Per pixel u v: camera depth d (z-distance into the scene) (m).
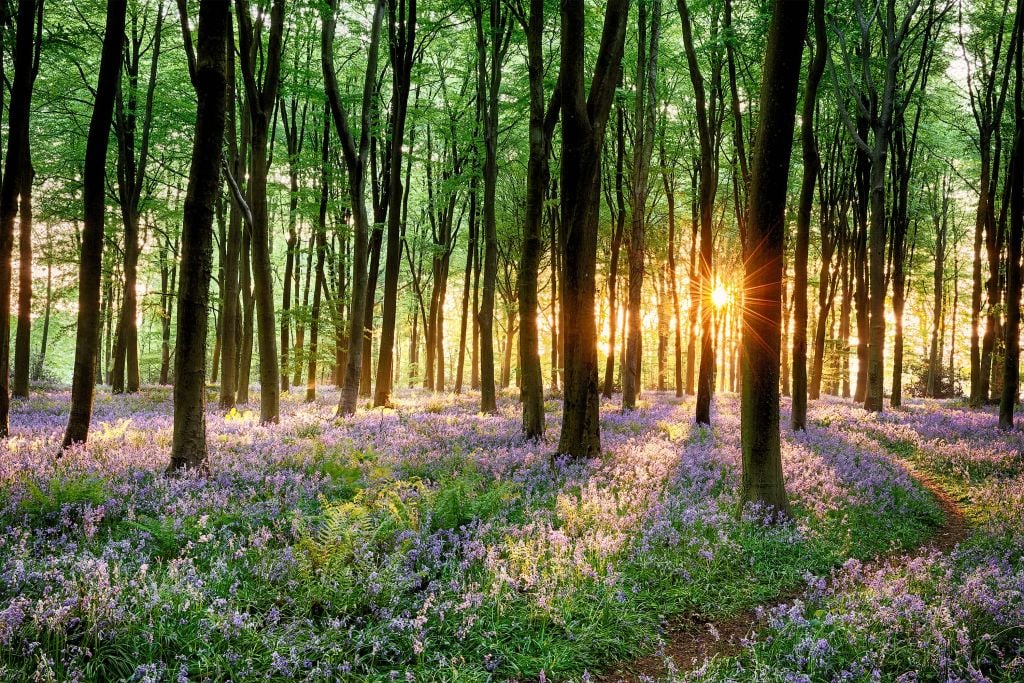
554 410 21.48
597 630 5.54
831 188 28.73
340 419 16.70
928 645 5.10
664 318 47.38
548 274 48.25
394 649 4.97
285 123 26.41
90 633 4.55
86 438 10.98
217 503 7.91
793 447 14.12
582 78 11.37
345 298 24.56
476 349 32.59
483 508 8.05
